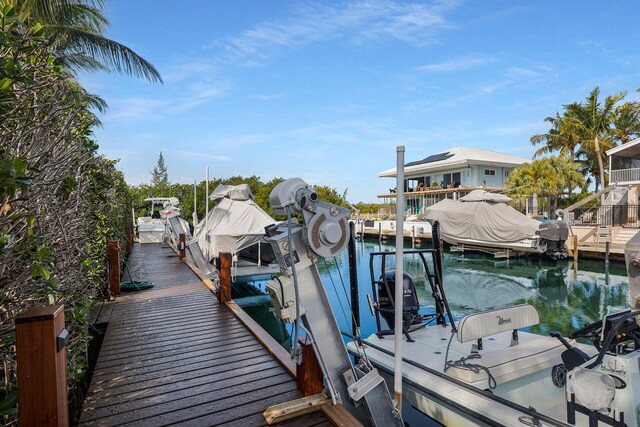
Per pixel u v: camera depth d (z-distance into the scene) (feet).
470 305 33.14
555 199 84.69
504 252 56.59
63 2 28.60
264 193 76.28
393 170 118.52
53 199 9.98
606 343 8.71
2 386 7.82
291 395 10.68
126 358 13.51
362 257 62.13
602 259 52.21
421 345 14.47
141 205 88.02
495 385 10.83
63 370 6.81
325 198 80.64
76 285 10.96
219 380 11.68
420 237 77.61
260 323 28.91
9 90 6.70
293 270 8.74
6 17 6.82
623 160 69.92
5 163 5.87
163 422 9.37
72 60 33.94
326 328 9.74
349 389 9.13
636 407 7.88
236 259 36.04
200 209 83.10
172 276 30.94
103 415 9.71
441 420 11.21
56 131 10.41
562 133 94.12
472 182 96.12
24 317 6.29
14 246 7.39
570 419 8.53
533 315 12.69
